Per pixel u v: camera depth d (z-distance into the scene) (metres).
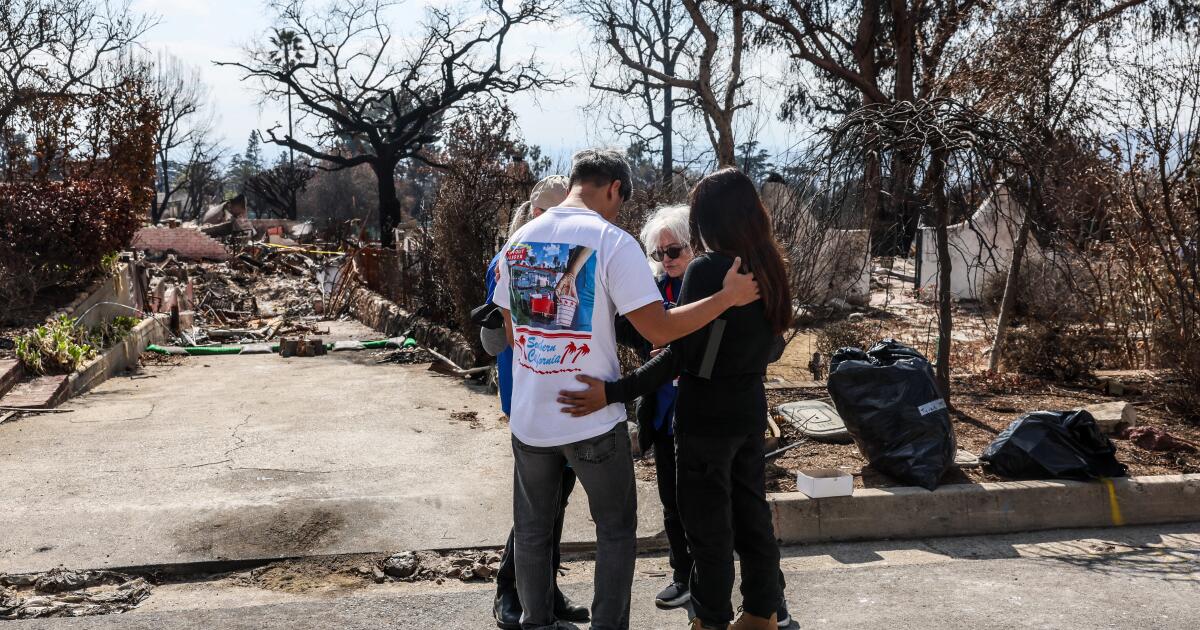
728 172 3.17
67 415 7.95
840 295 7.25
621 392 2.95
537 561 3.18
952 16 8.97
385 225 35.59
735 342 3.09
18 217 12.42
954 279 18.20
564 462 3.22
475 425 7.41
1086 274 9.52
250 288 24.86
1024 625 3.55
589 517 4.82
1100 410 6.42
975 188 6.45
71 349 9.91
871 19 23.69
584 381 2.95
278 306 22.33
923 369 5.16
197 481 5.57
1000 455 5.19
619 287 2.90
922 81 8.75
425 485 5.46
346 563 4.33
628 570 3.10
